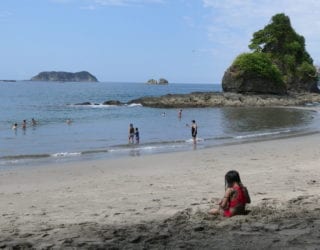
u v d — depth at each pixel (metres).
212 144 30.70
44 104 92.06
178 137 36.75
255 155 22.89
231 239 7.54
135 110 73.56
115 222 9.30
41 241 7.73
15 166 21.38
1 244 7.53
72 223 9.26
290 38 108.06
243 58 95.00
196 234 7.93
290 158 21.23
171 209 10.57
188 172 17.64
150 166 20.05
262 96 89.81
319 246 6.99
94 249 7.18
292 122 50.25
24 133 41.00
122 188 14.19
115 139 35.56
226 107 80.56
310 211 9.54
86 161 22.70
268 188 13.10
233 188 9.39
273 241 7.31
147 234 8.02
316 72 109.31
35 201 12.28
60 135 39.03
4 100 107.69
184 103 81.62
